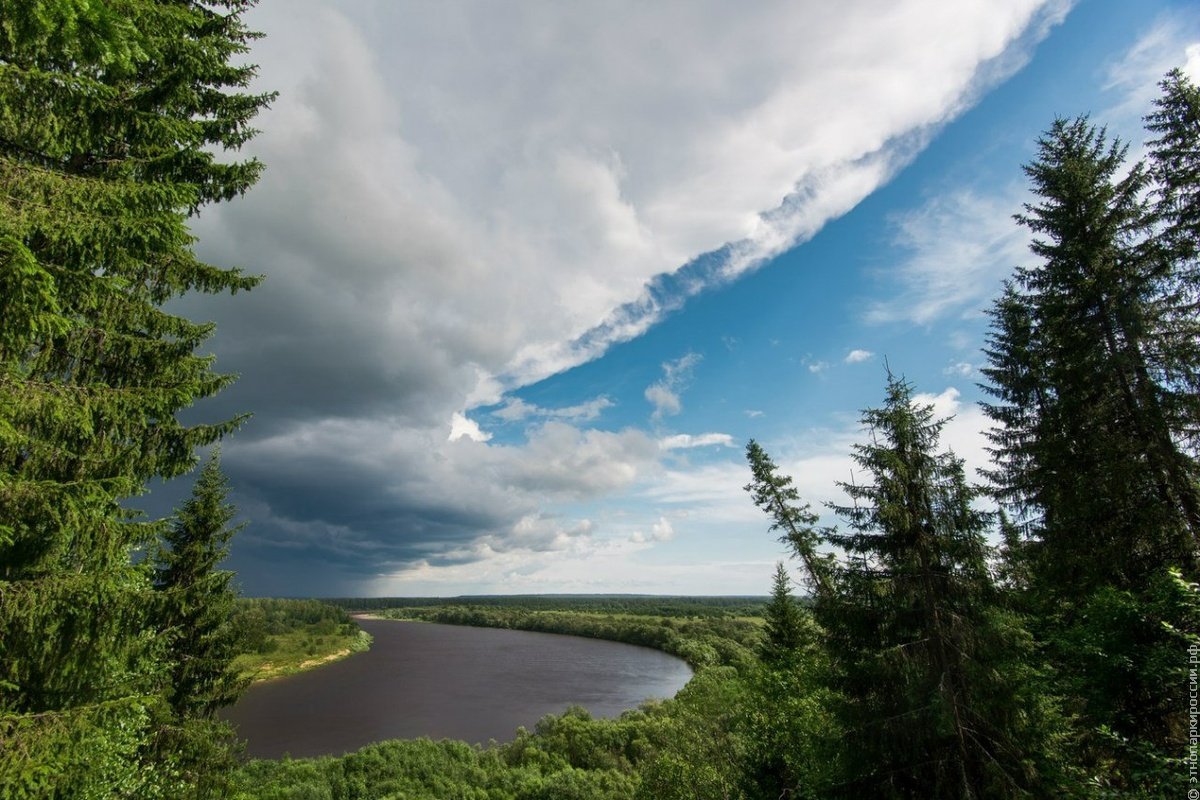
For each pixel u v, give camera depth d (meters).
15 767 5.83
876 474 12.99
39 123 6.54
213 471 18.09
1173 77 13.81
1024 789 10.61
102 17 5.10
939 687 11.23
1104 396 14.89
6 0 4.89
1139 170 14.80
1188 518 13.06
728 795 21.19
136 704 7.04
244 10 10.27
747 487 24.31
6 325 5.79
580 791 45.94
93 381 8.30
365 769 51.53
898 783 11.69
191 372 9.34
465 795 47.84
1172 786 7.98
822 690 16.59
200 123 9.40
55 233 6.17
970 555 11.93
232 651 17.56
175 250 8.25
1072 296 15.53
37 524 7.02
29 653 7.13
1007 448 18.75
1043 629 13.93
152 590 7.97
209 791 16.31
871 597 12.69
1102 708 10.55
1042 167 16.59
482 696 86.44
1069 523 14.89
